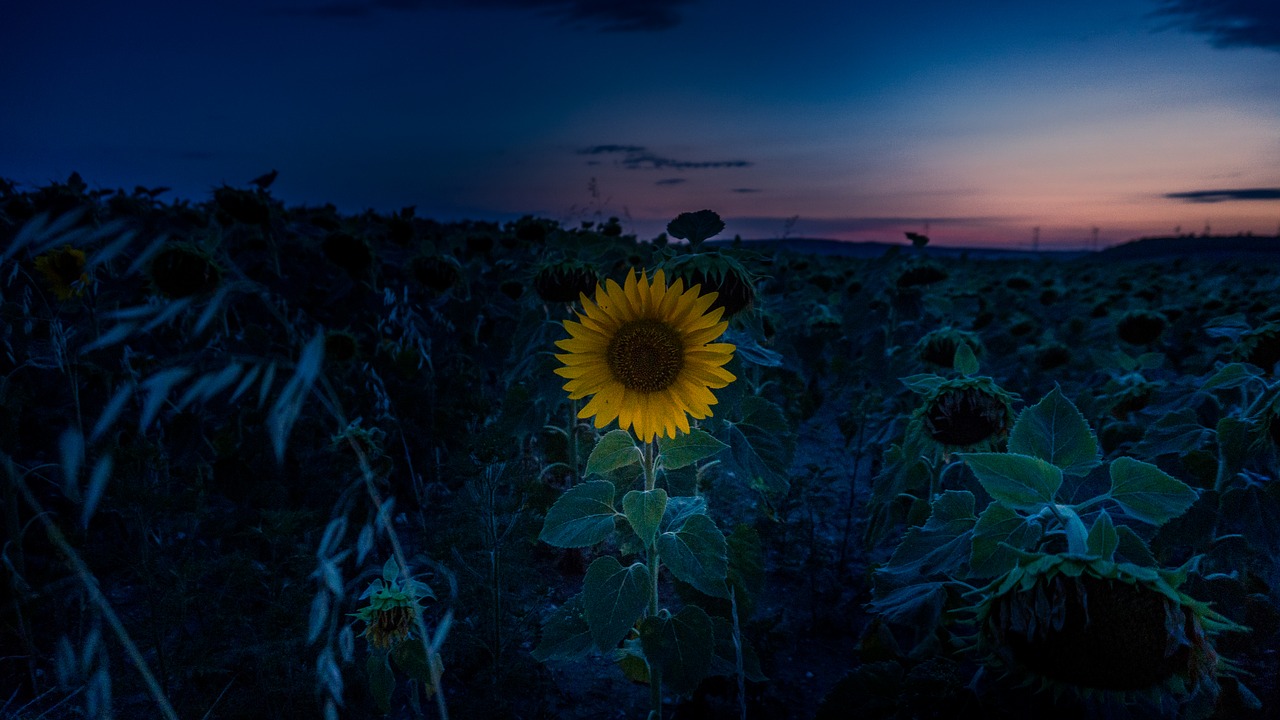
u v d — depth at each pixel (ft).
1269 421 7.15
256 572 7.39
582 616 7.33
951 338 11.32
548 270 9.80
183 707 6.59
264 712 6.90
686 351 6.02
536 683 8.08
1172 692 4.52
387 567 6.54
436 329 14.56
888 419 13.65
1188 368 15.96
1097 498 5.67
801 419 17.51
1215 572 7.88
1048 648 4.49
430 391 11.62
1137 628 4.29
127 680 6.30
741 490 13.24
